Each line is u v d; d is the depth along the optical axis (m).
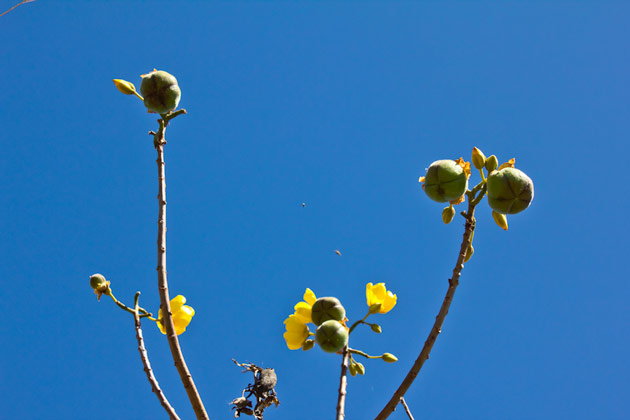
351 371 4.00
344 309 4.05
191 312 4.46
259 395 4.39
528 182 3.79
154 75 4.24
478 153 3.88
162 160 4.16
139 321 4.20
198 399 3.76
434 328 3.54
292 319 4.19
